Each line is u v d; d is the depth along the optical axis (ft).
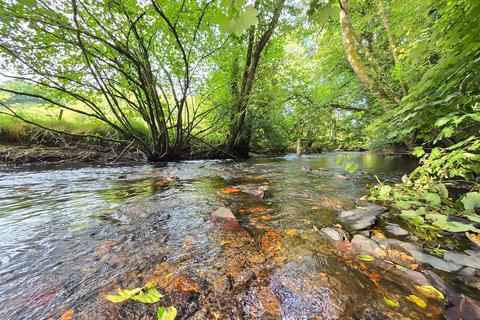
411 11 11.93
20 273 3.49
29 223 5.71
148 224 5.65
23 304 2.80
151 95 19.71
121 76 17.46
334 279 3.35
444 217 5.63
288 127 34.58
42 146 20.52
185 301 2.83
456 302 2.87
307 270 3.59
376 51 19.85
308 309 2.73
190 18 15.93
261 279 3.34
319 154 41.19
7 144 19.19
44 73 13.75
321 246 4.47
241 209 7.09
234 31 2.31
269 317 2.60
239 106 27.91
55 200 8.00
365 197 8.47
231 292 3.03
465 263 3.79
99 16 14.32
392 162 21.86
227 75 27.68
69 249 4.30
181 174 14.89
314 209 7.09
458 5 5.40
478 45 4.90
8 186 10.41
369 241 4.58
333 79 29.12
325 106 23.20
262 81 26.89
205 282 3.24
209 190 9.82
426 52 7.26
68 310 2.68
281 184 11.35
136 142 21.89
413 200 7.39
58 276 3.40
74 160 20.08
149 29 15.76
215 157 31.04
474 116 4.67
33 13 10.95
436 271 3.60
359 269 3.64
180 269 3.59
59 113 23.61
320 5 2.75
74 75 15.65
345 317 2.62
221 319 2.55
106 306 2.73
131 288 3.09
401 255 4.10
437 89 6.14
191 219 6.03
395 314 2.67
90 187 10.34
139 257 3.98
